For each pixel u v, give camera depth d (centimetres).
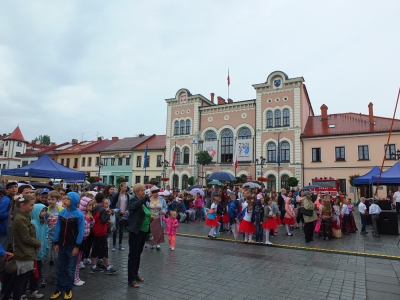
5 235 600
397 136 3166
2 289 546
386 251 1063
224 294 624
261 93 3947
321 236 1345
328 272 798
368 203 1842
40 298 596
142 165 4775
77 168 5372
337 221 1368
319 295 625
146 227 700
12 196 680
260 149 3859
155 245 1095
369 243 1230
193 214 1989
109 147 5219
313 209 1266
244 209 1262
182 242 1242
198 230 1590
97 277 733
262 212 1260
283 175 3675
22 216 520
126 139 5522
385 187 3042
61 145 6319
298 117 3666
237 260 926
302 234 1484
